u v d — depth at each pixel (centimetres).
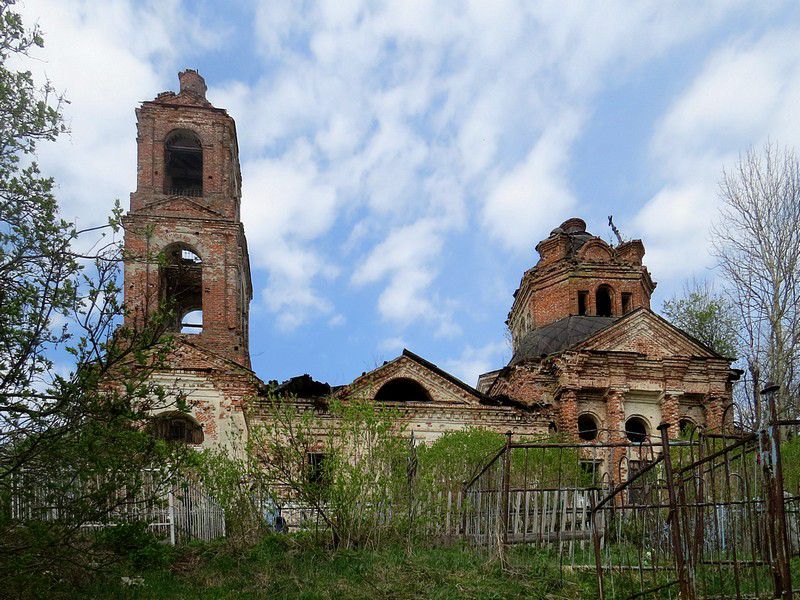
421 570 1215
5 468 916
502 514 1277
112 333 941
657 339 3091
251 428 1672
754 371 1286
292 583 1167
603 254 3531
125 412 945
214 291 3041
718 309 3731
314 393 2733
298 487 1423
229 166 3253
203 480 1526
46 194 971
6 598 923
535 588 1111
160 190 3120
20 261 928
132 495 993
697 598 963
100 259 945
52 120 1021
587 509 1579
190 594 1109
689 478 1105
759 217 2944
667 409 3002
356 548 1384
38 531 904
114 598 1064
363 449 1518
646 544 1332
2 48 1011
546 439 2316
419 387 2933
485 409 2775
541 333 3388
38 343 903
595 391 3008
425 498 1493
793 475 1441
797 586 1065
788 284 2825
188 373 2567
